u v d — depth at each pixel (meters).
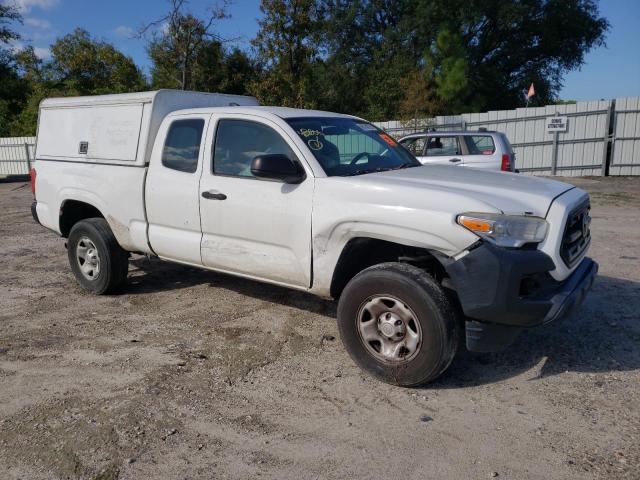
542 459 3.01
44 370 4.21
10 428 3.41
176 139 5.19
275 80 23.98
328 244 4.13
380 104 28.88
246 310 5.50
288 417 3.51
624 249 7.75
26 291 6.34
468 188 3.86
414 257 3.96
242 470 2.98
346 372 4.12
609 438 3.19
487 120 19.98
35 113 34.91
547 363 4.18
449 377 4.01
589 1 34.47
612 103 17.64
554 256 3.60
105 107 5.77
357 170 4.47
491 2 32.31
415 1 33.97
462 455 3.07
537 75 35.34
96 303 5.84
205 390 3.86
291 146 4.41
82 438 3.29
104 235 5.83
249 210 4.54
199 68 25.72
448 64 23.89
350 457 3.08
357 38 36.66
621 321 4.95
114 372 4.16
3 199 16.50
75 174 6.00
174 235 5.20
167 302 5.82
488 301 3.48
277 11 23.22
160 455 3.12
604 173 18.19
